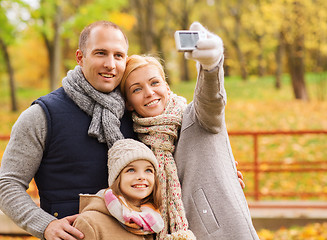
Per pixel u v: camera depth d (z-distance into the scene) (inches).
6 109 787.4
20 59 1001.5
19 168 86.0
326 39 655.1
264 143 426.9
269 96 778.8
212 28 1047.6
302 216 225.9
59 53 518.0
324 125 508.1
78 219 80.7
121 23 487.8
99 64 88.0
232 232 86.5
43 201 90.4
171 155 92.1
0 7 430.3
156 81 92.4
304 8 589.0
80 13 468.4
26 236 217.2
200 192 89.2
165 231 86.4
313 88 816.9
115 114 89.0
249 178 342.0
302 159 385.1
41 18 476.4
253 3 766.5
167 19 975.0
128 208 81.3
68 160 87.6
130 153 81.7
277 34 733.3
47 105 88.3
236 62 1032.8
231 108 655.1
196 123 92.3
